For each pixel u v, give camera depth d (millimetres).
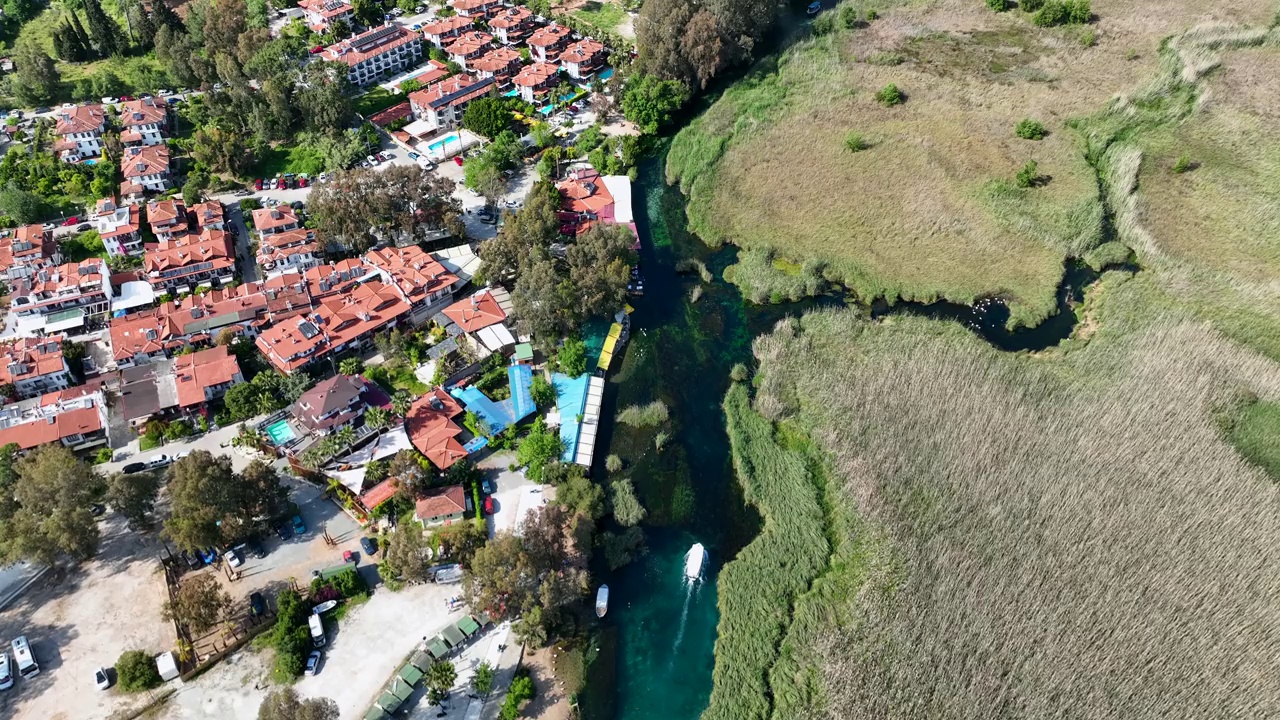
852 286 168625
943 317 161500
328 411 129500
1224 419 133625
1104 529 116750
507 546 106562
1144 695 98125
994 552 114750
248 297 150250
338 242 169125
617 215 185000
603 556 120188
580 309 151375
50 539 108125
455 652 106500
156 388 136375
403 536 109938
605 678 106688
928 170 195125
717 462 135375
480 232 179375
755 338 158250
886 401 138500
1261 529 116062
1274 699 97188
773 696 103438
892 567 114000
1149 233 175000
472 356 148375
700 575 118000
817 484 129500
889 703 99125
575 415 138125
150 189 186000
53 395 133375
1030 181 188500
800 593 114438
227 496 111375
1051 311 161250
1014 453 128250
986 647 103625
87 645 105125
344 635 107750
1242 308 157125
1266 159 193875
